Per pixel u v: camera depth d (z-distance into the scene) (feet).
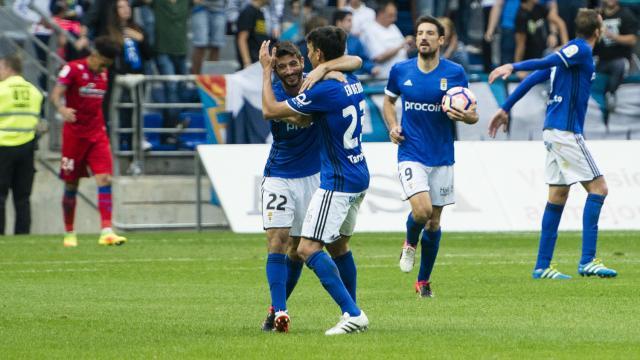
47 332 82.02
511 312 91.40
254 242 160.15
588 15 113.80
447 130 102.32
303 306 97.25
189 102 187.52
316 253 79.46
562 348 73.36
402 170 102.01
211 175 176.55
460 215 173.27
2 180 172.76
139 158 185.88
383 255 142.92
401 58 192.24
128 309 95.30
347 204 80.02
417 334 79.46
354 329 79.25
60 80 147.95
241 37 188.96
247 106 184.55
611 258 137.08
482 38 209.26
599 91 191.72
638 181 173.27
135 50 184.75
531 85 116.67
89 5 196.85
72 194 154.51
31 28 197.77
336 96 78.43
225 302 100.22
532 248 150.71
